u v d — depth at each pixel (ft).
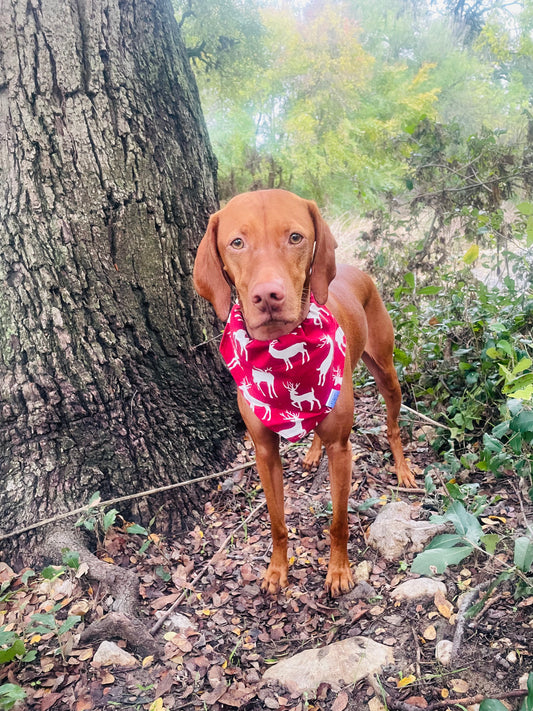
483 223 4.39
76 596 2.72
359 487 3.46
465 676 2.08
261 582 2.87
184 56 3.96
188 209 3.67
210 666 2.40
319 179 13.67
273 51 15.34
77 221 3.15
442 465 3.06
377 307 3.62
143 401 3.32
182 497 3.31
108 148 3.24
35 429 3.04
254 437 2.76
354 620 2.50
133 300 3.36
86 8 3.22
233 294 3.80
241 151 13.20
